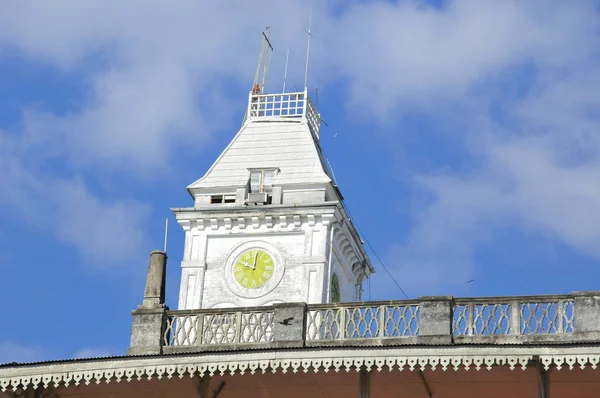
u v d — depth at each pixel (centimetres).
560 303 4991
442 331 5022
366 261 11419
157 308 5400
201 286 10631
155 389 5206
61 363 5038
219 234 10756
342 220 10788
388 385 5091
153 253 5575
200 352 4950
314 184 10800
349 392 5153
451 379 5019
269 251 10631
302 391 5169
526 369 4881
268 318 5266
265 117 11331
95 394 5231
